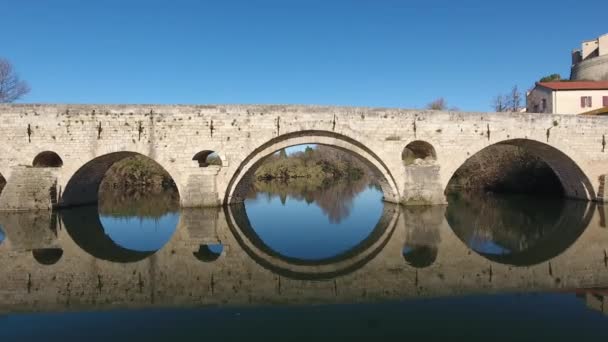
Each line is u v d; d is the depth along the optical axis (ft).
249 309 28.63
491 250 47.80
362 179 246.06
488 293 31.71
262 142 76.74
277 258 44.91
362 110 79.05
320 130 77.92
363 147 80.59
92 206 87.15
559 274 37.09
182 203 76.54
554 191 108.47
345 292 32.35
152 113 75.20
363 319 26.63
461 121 81.87
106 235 57.98
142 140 75.05
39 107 73.97
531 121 83.76
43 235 56.95
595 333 24.04
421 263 41.86
